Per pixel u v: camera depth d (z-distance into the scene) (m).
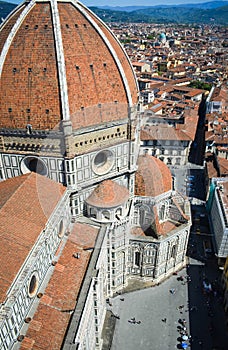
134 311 80.88
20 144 64.31
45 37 61.25
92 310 61.69
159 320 79.06
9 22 66.62
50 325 50.44
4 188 61.44
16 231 51.84
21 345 46.69
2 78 61.66
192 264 96.00
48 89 60.38
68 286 57.03
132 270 87.94
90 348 62.00
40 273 54.53
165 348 72.88
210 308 82.56
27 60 61.06
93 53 65.25
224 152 145.00
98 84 64.81
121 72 68.00
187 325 78.12
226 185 109.25
